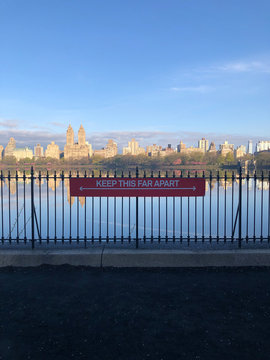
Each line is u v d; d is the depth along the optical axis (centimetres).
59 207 2169
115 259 702
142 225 1591
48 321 454
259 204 2131
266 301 525
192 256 703
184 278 636
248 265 702
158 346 391
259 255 703
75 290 571
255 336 415
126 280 625
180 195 768
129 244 790
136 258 702
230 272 671
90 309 494
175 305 510
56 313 479
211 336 415
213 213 1895
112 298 537
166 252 709
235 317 469
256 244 783
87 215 1880
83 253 705
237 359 363
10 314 475
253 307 502
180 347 389
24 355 370
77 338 409
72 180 762
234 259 704
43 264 700
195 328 436
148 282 614
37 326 439
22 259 699
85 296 545
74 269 685
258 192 2614
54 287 585
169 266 701
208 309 496
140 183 766
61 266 698
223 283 609
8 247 760
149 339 408
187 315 476
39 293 556
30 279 626
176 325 445
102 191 770
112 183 769
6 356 368
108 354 373
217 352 378
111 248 749
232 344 396
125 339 407
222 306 507
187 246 765
